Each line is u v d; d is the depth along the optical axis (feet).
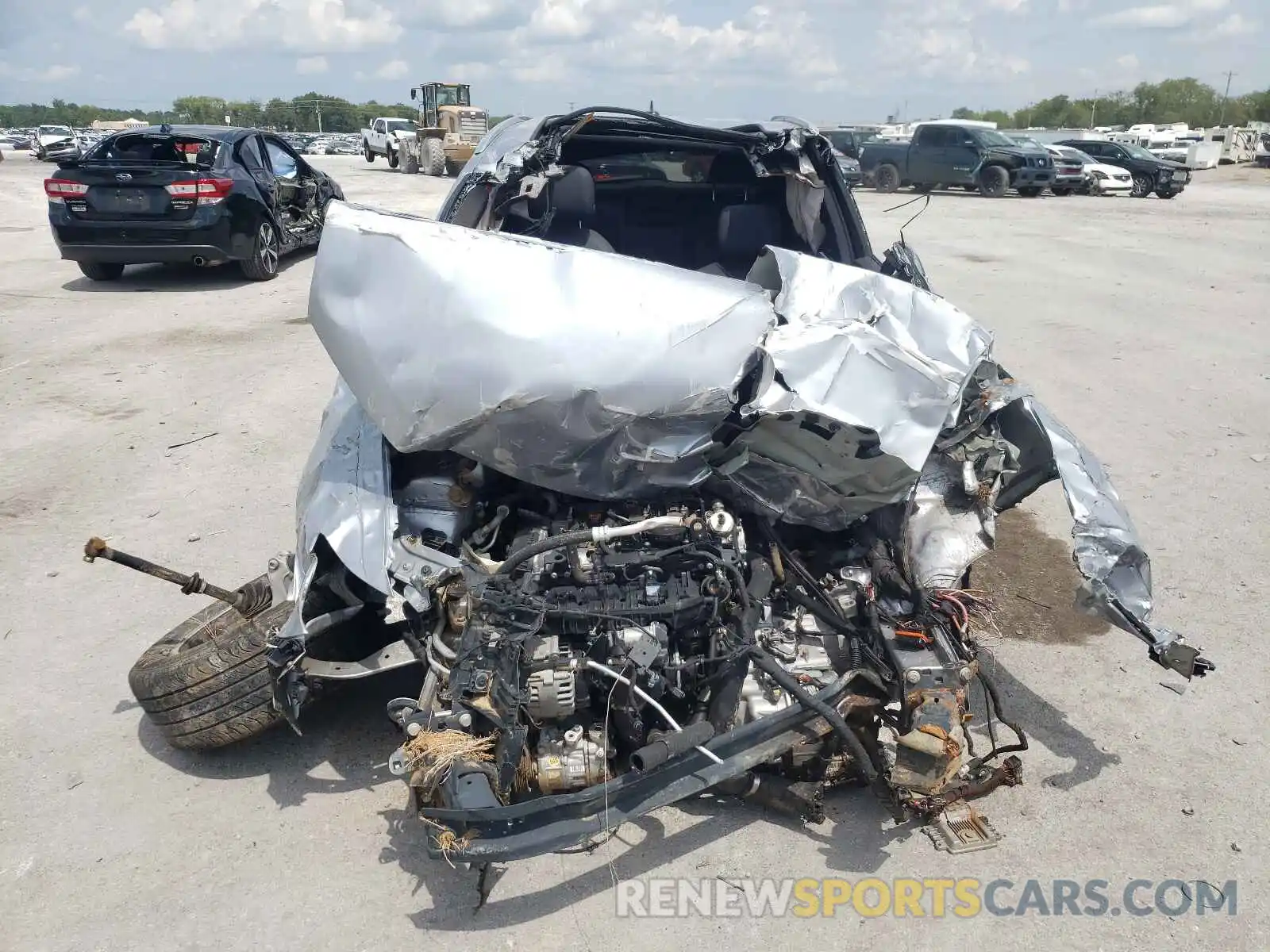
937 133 75.72
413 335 8.86
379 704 11.48
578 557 8.85
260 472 18.12
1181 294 33.65
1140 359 25.23
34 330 28.71
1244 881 8.87
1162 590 13.79
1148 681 11.84
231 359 25.53
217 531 15.75
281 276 37.76
